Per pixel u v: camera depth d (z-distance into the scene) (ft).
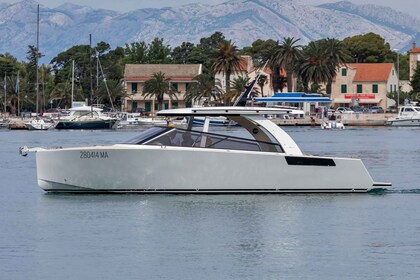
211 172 163.43
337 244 133.90
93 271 120.37
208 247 132.16
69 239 136.98
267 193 165.37
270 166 164.55
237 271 120.26
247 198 164.55
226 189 164.04
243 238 137.39
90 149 164.55
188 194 164.14
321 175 167.02
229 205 159.63
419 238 137.59
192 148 163.12
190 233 140.36
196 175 163.53
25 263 124.16
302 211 156.25
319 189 167.43
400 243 134.41
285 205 160.66
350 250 130.52
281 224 146.41
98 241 135.64
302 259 125.80
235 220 148.87
